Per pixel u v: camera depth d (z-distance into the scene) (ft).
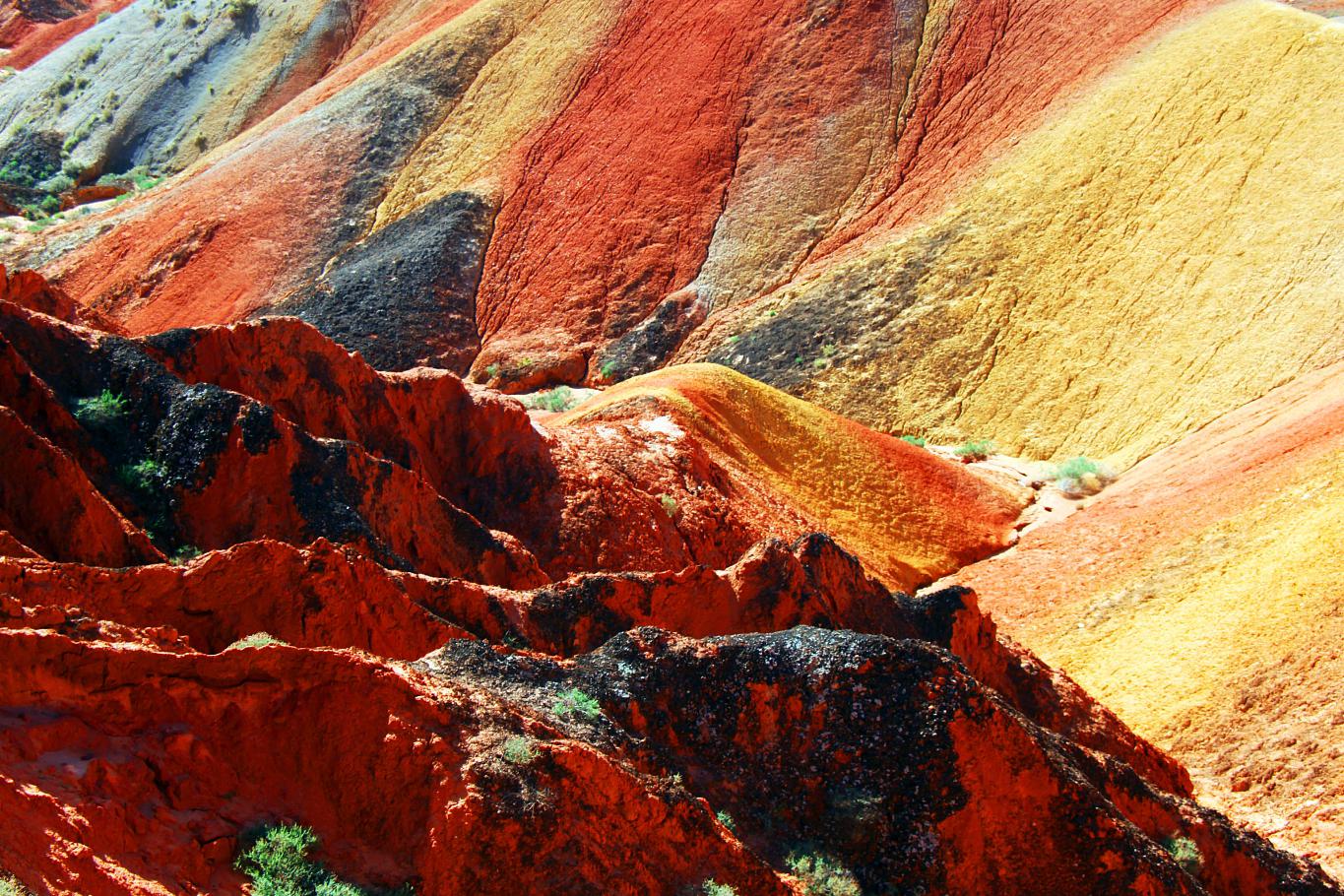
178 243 268.21
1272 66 210.38
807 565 71.36
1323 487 121.60
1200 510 133.39
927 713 51.75
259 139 300.81
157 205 282.77
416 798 40.19
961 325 202.28
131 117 357.00
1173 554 126.41
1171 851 58.49
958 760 50.85
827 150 252.83
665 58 279.90
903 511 150.20
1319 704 92.63
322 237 266.77
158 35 383.04
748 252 240.32
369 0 369.30
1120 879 49.78
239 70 360.48
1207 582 116.67
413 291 240.53
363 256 257.14
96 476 71.26
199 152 343.67
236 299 256.11
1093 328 191.21
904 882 48.93
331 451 79.36
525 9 309.42
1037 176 220.43
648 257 244.22
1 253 280.92
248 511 73.87
